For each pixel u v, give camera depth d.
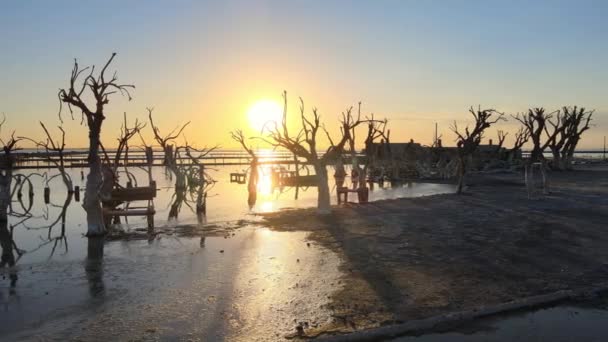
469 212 21.20
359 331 7.48
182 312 8.51
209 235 16.33
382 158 48.19
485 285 9.95
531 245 13.91
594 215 19.89
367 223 18.36
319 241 14.91
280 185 39.34
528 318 8.30
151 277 10.88
